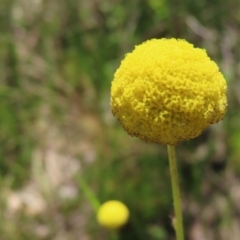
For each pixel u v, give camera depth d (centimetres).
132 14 40
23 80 41
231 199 33
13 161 37
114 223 30
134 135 21
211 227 33
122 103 21
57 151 38
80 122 39
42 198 36
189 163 34
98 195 34
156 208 33
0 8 42
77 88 40
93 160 37
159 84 21
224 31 37
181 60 21
